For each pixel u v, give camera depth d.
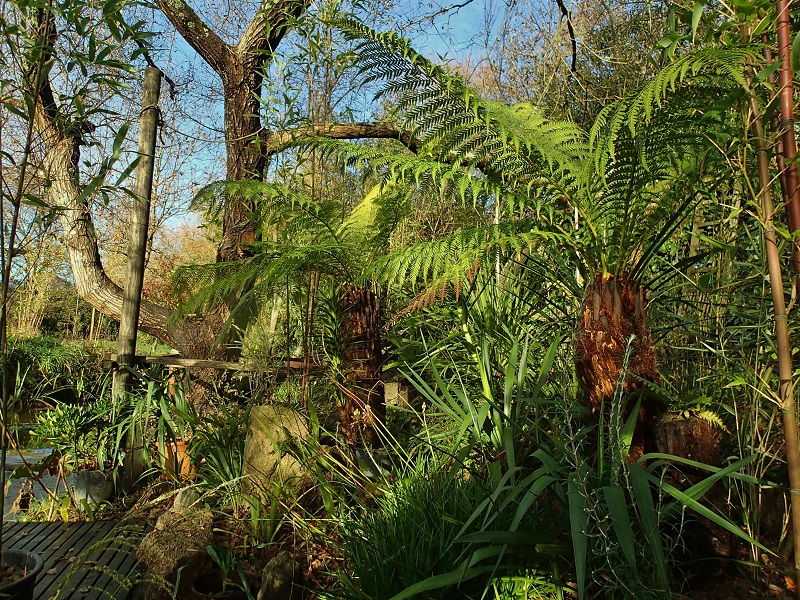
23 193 1.92
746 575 2.01
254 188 3.58
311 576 2.36
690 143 2.27
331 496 2.62
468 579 1.92
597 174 2.27
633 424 1.99
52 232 2.38
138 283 3.84
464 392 2.48
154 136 3.96
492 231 2.50
